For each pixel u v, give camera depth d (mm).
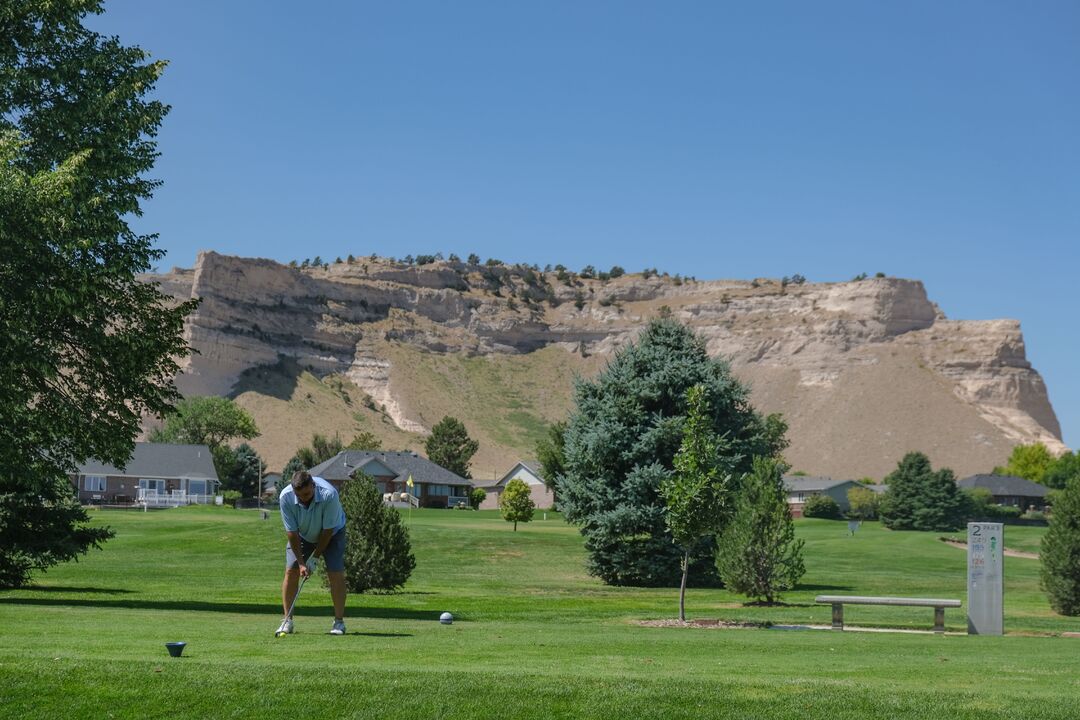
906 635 19891
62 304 19797
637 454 41375
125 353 21594
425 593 33062
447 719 8055
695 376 41562
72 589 30781
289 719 8000
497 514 106375
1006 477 153250
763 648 14531
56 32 23203
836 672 10969
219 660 9727
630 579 42000
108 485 112875
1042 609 32281
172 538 58281
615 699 8547
